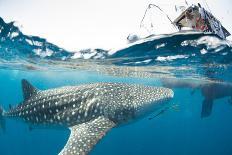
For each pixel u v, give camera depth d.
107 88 7.45
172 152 56.88
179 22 9.86
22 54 13.31
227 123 56.91
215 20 10.14
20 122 8.96
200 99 29.31
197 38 10.26
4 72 20.67
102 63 13.48
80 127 6.89
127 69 15.00
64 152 5.85
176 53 11.70
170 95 7.31
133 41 10.13
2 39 11.78
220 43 10.65
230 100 19.66
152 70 15.08
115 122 7.17
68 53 11.59
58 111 7.66
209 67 14.23
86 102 7.34
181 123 59.81
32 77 20.83
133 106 7.08
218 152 61.25
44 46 11.36
